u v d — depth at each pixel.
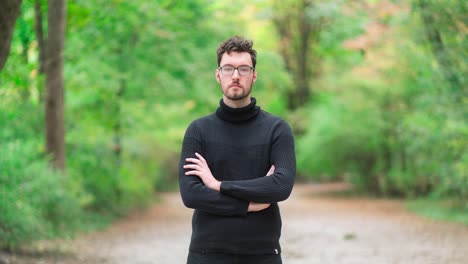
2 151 8.24
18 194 7.88
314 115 25.59
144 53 15.10
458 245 9.43
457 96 10.88
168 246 9.91
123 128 15.99
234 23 17.39
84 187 14.27
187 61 15.70
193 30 15.77
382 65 19.23
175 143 19.33
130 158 17.86
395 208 18.38
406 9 11.36
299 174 36.62
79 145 14.12
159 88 15.65
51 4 10.38
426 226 12.70
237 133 2.98
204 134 2.99
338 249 9.42
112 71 13.52
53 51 10.56
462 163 12.81
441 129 13.23
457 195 14.60
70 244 9.46
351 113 22.70
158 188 29.75
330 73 29.34
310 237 11.14
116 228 12.89
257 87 18.44
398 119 21.44
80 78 12.53
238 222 2.88
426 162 14.64
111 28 13.25
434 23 9.57
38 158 10.08
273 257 2.93
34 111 11.05
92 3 11.44
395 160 22.14
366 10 12.43
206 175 2.91
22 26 11.11
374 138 22.25
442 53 9.99
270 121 3.01
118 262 8.07
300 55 32.62
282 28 31.42
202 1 15.30
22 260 7.51
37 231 7.95
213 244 2.89
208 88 16.61
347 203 21.14
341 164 24.20
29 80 9.62
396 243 10.01
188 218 15.86
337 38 13.92
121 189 16.59
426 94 12.88
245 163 2.95
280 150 2.96
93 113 15.45
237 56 2.93
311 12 12.86
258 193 2.85
